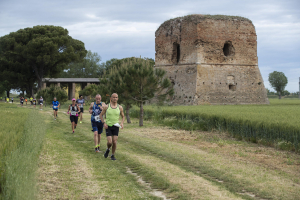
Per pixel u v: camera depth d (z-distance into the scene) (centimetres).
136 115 2366
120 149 938
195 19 3703
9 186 376
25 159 463
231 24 3803
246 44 3878
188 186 543
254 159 805
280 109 1939
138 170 670
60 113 2870
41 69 5566
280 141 982
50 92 4272
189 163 739
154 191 527
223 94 3662
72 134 1317
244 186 555
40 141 740
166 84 1716
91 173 631
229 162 753
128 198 481
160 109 2005
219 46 3741
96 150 890
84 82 7106
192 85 3606
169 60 4019
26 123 986
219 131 1362
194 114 1631
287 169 695
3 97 7912
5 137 666
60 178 580
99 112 922
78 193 496
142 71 1659
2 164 475
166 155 837
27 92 6631
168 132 1422
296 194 510
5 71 5319
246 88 3806
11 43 5225
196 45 3650
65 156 789
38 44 5050
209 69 3662
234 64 3797
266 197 497
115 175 622
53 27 5666
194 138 1223
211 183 567
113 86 1758
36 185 402
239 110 1814
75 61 5997
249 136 1138
